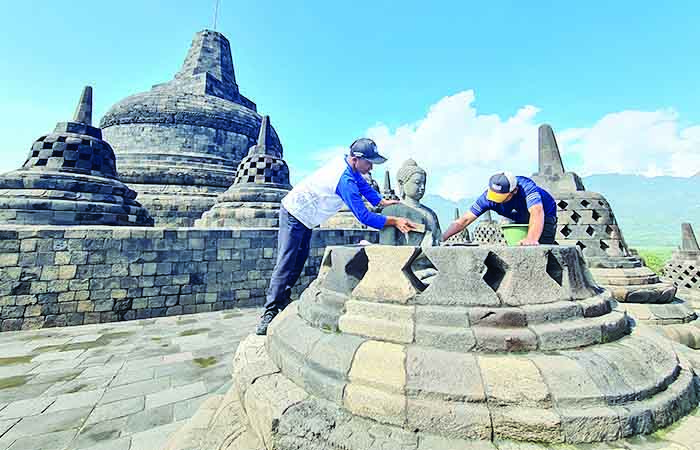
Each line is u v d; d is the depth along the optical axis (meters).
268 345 3.01
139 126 22.52
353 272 2.81
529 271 2.34
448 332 2.11
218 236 10.37
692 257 14.88
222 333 7.53
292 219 3.79
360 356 2.14
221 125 23.78
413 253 2.44
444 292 2.31
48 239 8.24
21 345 6.61
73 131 11.78
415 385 1.90
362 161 3.39
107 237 8.85
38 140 11.30
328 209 3.65
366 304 2.46
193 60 27.78
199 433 2.46
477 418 1.74
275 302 3.87
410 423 1.82
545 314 2.19
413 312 2.26
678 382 2.15
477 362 1.95
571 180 6.61
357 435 1.81
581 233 6.10
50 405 4.04
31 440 3.30
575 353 2.05
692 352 3.21
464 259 2.34
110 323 8.53
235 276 10.52
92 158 11.62
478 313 2.16
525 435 1.70
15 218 9.30
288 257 3.87
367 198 3.60
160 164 20.86
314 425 1.91
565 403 1.77
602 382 1.87
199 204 19.27
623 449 1.66
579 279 2.57
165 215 18.48
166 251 9.58
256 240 10.95
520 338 2.04
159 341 6.88
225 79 28.25
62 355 5.96
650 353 2.23
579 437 1.69
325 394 2.11
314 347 2.40
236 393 2.97
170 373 5.11
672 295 5.48
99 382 4.75
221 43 29.02
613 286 5.49
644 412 1.79
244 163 16.36
